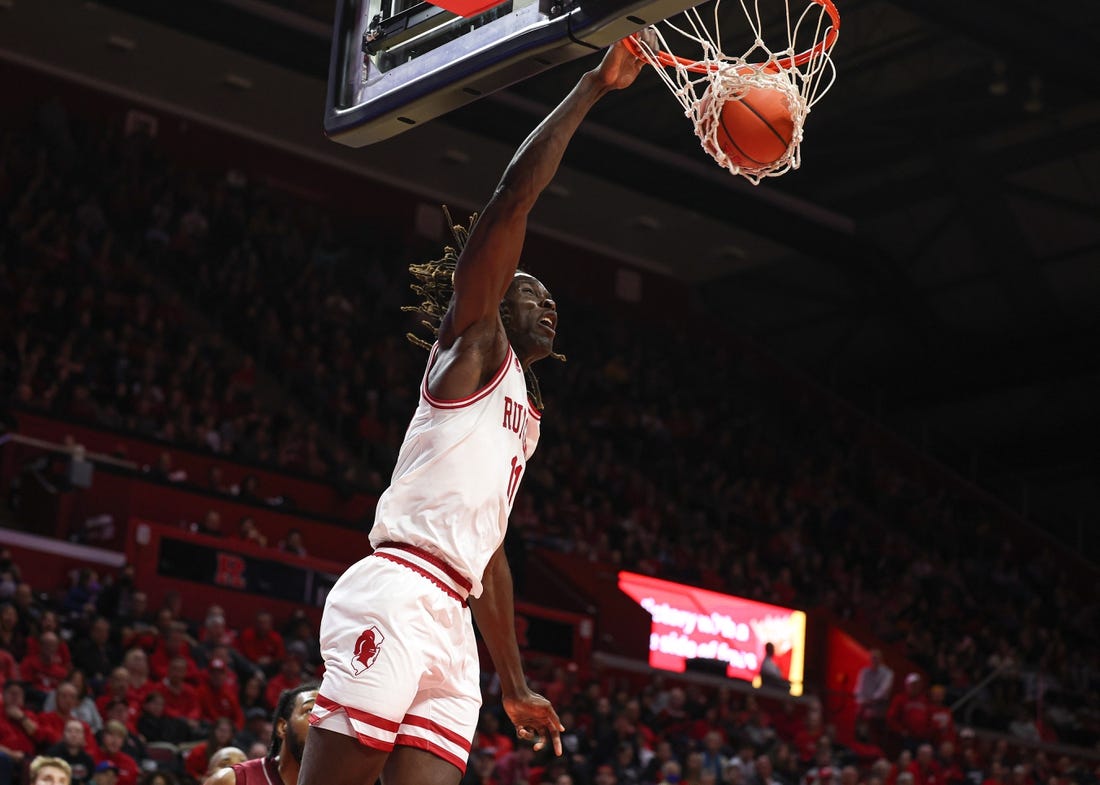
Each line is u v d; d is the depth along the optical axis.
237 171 29.88
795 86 4.37
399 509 3.59
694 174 28.77
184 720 13.93
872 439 34.38
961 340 32.78
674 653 23.20
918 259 31.80
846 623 24.75
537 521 24.75
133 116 28.70
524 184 3.63
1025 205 29.22
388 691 3.39
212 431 22.38
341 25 4.88
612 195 31.39
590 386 30.72
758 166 4.35
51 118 26.80
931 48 25.11
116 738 12.44
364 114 4.65
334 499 22.44
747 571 26.30
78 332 22.34
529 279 3.94
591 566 23.17
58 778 7.41
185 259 26.97
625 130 28.73
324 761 3.38
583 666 21.80
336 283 29.56
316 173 30.91
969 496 33.81
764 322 36.09
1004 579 30.83
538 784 15.77
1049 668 27.34
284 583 19.42
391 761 3.47
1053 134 27.22
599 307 34.09
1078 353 30.36
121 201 26.70
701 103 4.35
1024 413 33.44
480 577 3.61
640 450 29.78
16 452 19.48
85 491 18.86
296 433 23.92
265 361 26.05
